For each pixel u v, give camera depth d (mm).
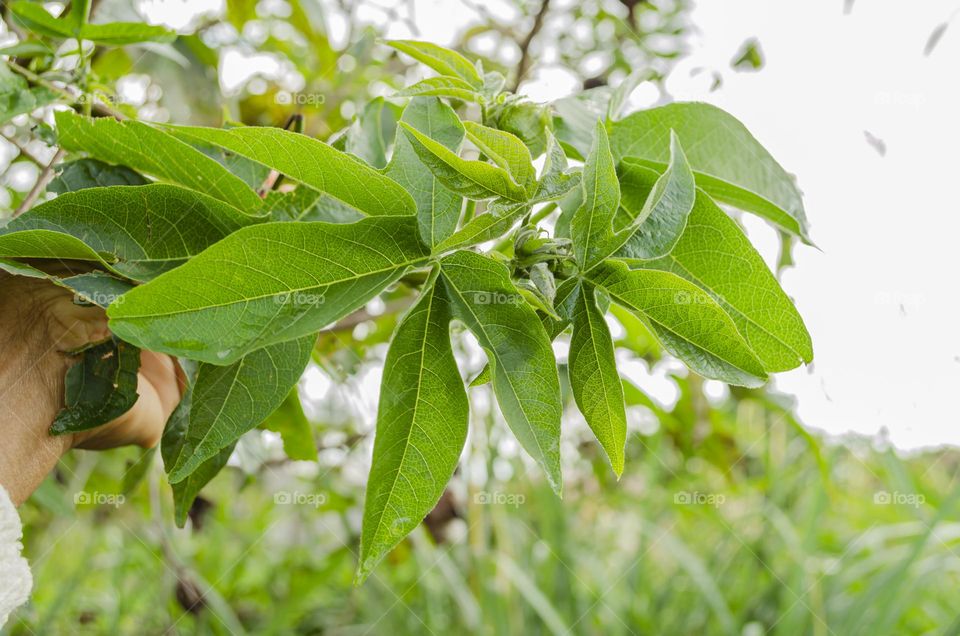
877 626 1319
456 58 508
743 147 548
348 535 1382
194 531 1366
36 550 1108
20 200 827
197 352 358
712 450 1292
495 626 1346
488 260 413
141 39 616
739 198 545
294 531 1582
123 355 486
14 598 445
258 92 868
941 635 1416
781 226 549
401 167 430
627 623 1489
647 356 966
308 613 1625
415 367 408
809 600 1418
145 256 439
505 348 404
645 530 1487
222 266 368
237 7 895
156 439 624
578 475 1543
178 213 443
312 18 916
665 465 1547
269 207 492
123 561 1416
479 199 400
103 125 479
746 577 1568
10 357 474
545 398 398
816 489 1467
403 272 403
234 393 425
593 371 426
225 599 1495
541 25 943
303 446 679
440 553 1418
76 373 480
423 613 1540
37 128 593
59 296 484
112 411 481
